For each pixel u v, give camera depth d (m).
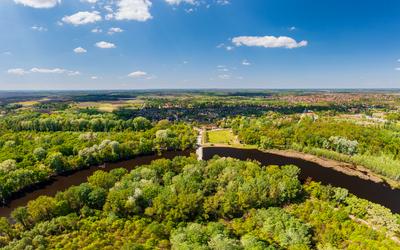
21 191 151.00
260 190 129.62
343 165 196.62
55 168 172.25
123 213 114.25
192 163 164.38
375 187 161.00
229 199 121.56
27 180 153.62
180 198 116.31
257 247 88.44
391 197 148.50
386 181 169.75
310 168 191.75
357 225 106.12
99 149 196.62
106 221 104.75
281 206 128.25
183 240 91.50
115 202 113.50
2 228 98.81
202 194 126.00
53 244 89.50
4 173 152.50
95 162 191.50
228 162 164.00
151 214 112.31
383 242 96.19
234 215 120.44
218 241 88.75
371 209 121.56
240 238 102.00
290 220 107.81
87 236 94.69
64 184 161.25
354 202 126.62
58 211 111.19
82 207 118.19
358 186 162.00
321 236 102.25
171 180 142.25
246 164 162.88
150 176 143.75
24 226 105.81
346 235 101.69
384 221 114.25
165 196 118.81
